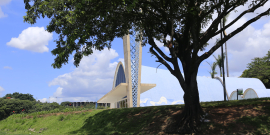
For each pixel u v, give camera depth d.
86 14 11.83
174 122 13.23
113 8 12.04
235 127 11.09
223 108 13.84
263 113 11.70
